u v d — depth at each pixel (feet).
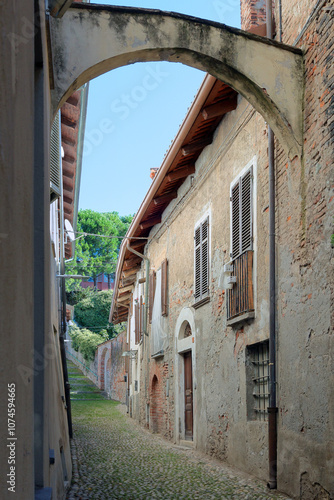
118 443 45.80
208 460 34.71
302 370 22.75
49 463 14.93
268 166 27.76
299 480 22.34
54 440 19.35
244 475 28.50
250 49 24.38
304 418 22.34
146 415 61.16
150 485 26.07
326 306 20.89
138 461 34.68
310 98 23.58
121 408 91.97
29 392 8.13
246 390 29.96
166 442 46.91
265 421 27.78
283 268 25.22
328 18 21.89
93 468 31.68
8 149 5.88
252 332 29.45
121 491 24.54
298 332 23.30
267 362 28.58
